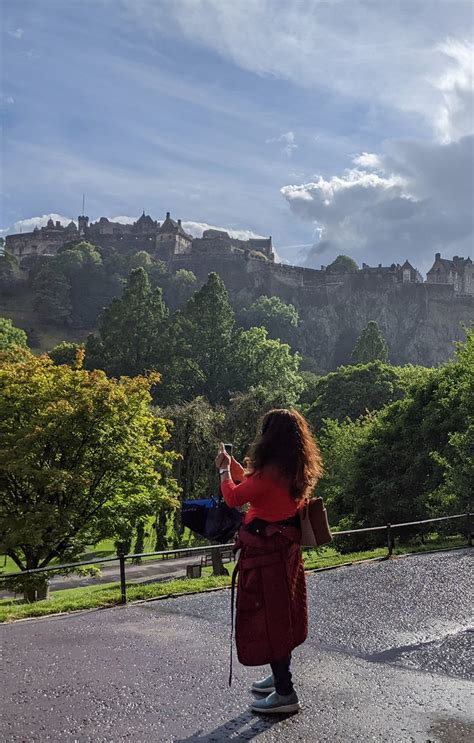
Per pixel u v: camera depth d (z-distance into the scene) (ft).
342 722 13.97
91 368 303.48
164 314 329.93
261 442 13.99
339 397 190.29
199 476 109.50
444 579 31.30
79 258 563.07
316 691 15.85
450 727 13.74
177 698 15.31
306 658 18.60
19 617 25.64
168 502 81.25
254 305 540.93
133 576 105.70
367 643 20.17
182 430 111.14
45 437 73.00
